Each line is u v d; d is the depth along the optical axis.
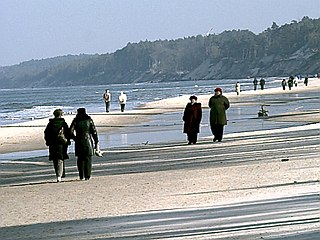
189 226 26.98
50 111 191.88
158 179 42.34
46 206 34.03
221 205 31.52
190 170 46.50
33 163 59.53
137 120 114.31
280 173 41.88
